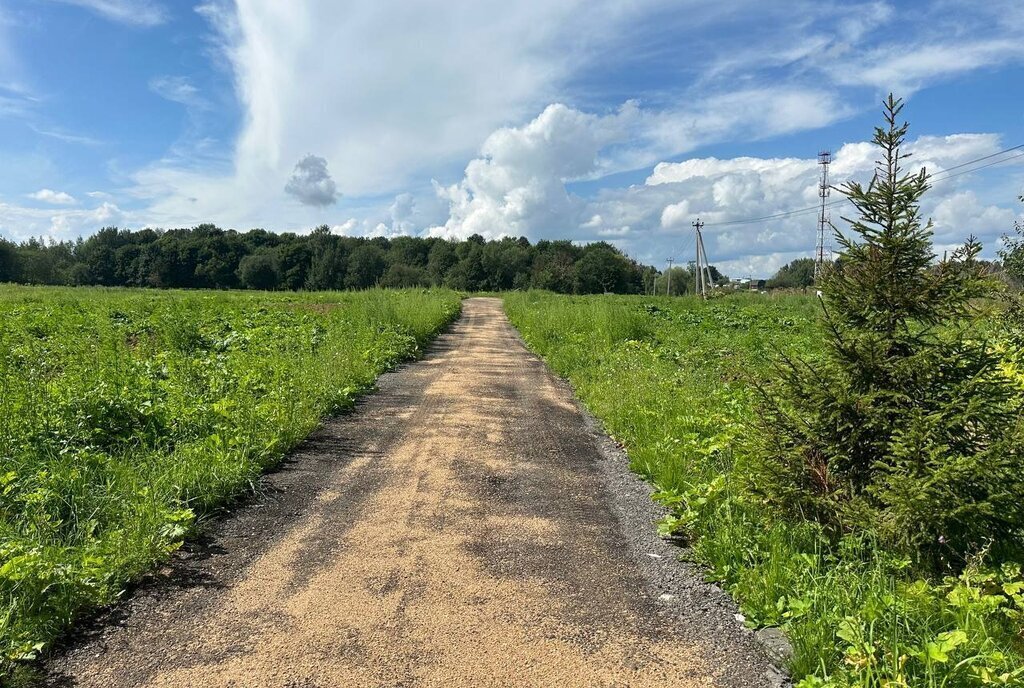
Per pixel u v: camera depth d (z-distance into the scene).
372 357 13.08
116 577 3.93
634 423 7.71
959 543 3.78
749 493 4.47
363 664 3.15
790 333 16.75
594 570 4.20
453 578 4.07
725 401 8.06
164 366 9.38
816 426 4.30
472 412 9.02
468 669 3.12
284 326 17.19
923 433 3.76
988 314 4.06
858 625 3.13
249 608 3.69
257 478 5.93
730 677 3.09
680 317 22.84
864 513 3.96
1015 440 3.57
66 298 28.67
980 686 2.80
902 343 4.13
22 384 6.56
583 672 3.11
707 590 3.95
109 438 6.21
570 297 40.53
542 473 6.28
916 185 4.07
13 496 4.73
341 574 4.12
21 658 3.12
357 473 6.22
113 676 3.07
